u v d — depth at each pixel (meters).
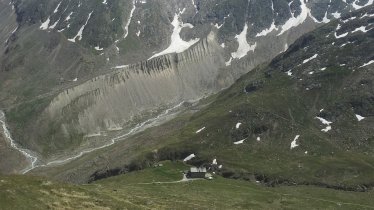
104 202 82.44
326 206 147.25
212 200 141.12
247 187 172.50
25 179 81.62
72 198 80.06
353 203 151.75
